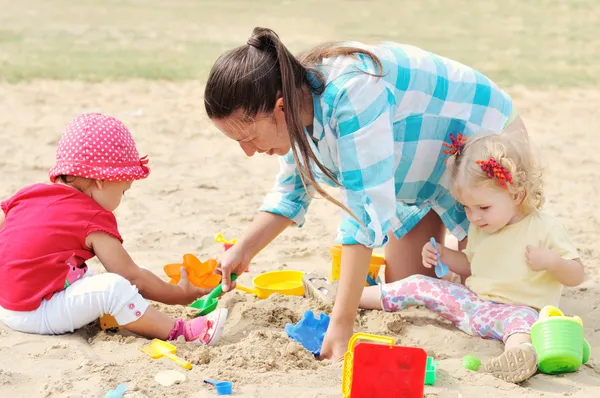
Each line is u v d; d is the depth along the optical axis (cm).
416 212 443
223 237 545
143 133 831
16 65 1096
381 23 1529
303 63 351
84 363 325
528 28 1548
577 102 1022
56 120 860
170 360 335
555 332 347
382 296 423
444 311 412
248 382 319
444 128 400
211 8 1684
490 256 410
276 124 341
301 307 424
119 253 381
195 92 1011
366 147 340
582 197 669
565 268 387
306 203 432
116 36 1348
